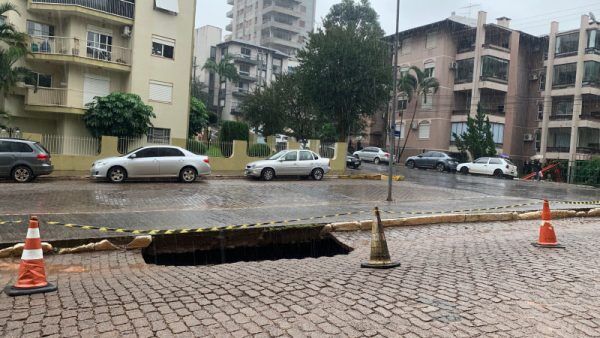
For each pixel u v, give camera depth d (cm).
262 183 2022
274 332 395
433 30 4794
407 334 387
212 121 4244
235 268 689
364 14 5012
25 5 2602
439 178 2825
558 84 4516
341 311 448
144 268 702
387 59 3034
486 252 784
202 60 8431
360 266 677
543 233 841
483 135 4162
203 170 1970
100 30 2744
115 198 1418
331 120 3173
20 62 2589
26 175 1750
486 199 1739
